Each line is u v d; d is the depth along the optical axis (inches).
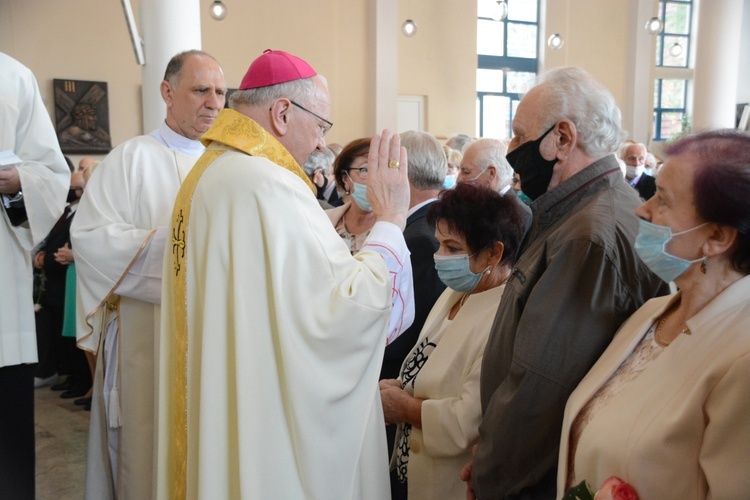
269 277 52.9
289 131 58.5
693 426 42.0
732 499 38.4
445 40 437.7
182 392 58.3
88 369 179.3
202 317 55.6
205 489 53.8
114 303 82.4
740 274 45.5
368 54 404.5
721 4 378.6
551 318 54.8
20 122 90.3
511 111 478.6
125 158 84.5
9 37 318.0
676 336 46.9
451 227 70.6
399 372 88.4
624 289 54.9
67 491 124.2
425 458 70.6
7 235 84.7
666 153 47.5
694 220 44.2
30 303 88.0
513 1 472.7
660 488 43.1
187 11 149.9
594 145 59.5
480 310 71.6
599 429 47.8
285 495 53.5
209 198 54.8
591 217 56.2
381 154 63.0
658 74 505.7
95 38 334.0
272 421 53.2
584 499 45.0
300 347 52.3
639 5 460.8
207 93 85.2
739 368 39.6
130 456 81.8
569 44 463.8
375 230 61.2
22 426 88.1
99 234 78.8
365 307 53.7
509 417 55.7
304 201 54.2
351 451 55.0
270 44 379.6
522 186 64.1
